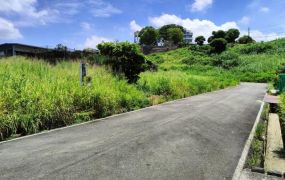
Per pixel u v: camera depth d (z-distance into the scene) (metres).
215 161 5.92
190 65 64.75
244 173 5.36
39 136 7.62
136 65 16.66
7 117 7.68
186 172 5.25
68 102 9.51
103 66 15.77
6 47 20.48
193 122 9.84
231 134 8.36
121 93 12.71
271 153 7.00
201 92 23.05
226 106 14.59
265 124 10.28
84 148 6.49
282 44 77.69
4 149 6.38
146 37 112.81
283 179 5.15
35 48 21.84
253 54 74.12
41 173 4.96
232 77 47.66
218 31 96.56
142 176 4.98
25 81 9.64
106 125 9.12
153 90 17.19
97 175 4.94
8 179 4.70
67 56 18.00
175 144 7.00
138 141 7.16
